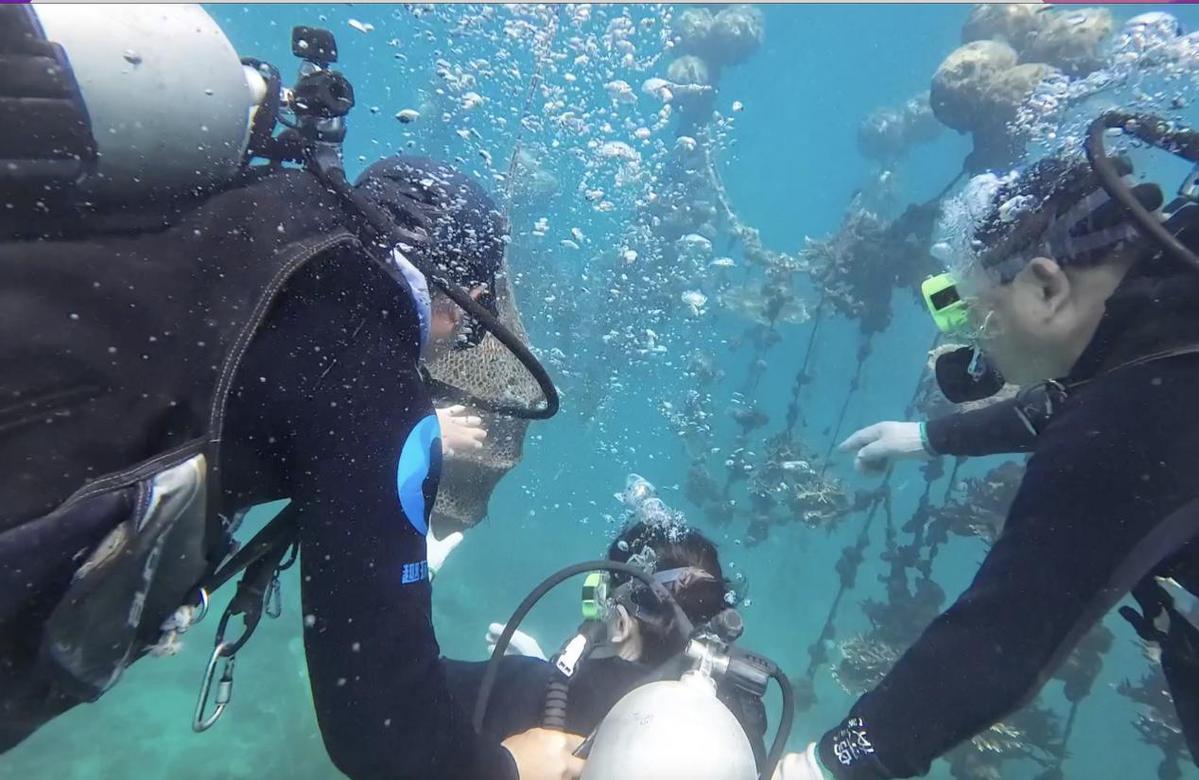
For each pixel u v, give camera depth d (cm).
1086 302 150
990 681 125
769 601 1288
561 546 1248
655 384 1320
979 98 766
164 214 108
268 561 130
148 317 98
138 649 112
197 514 99
